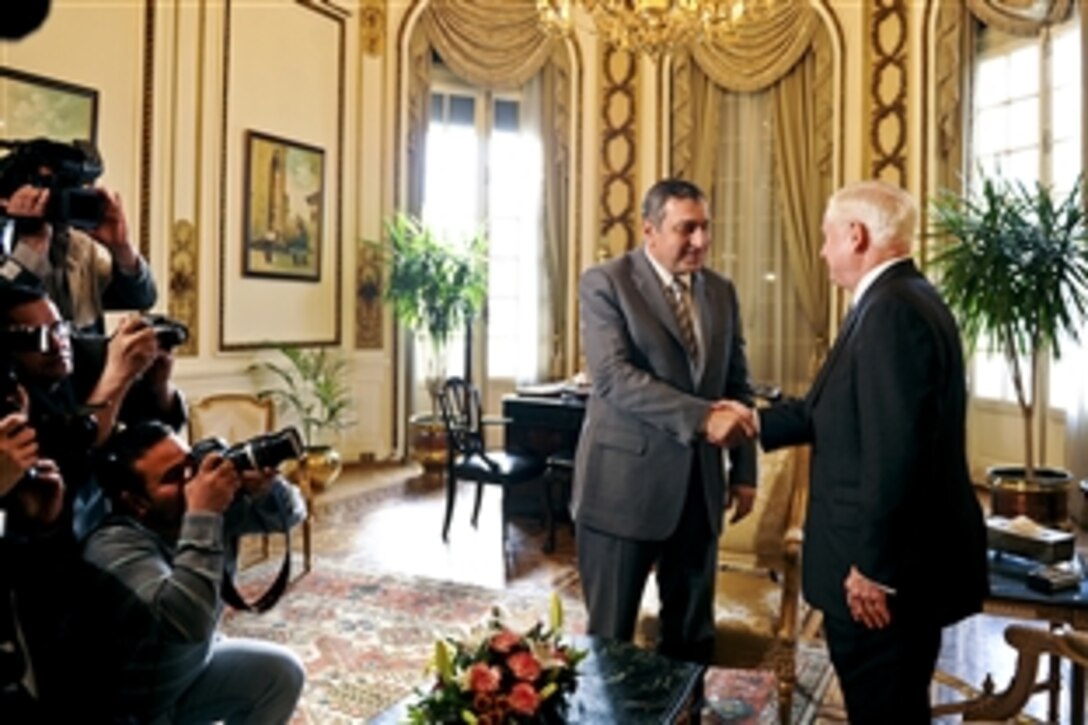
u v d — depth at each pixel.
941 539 1.84
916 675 1.86
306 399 6.78
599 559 2.36
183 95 5.76
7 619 1.28
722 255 7.33
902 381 1.75
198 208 5.89
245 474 1.60
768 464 2.94
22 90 4.80
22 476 1.19
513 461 4.91
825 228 1.98
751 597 2.69
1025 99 6.15
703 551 2.38
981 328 4.53
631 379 2.25
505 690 1.65
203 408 4.41
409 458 7.35
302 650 3.29
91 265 1.84
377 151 7.21
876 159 6.79
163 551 1.66
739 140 7.27
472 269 6.76
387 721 1.73
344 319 7.12
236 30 6.10
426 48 7.27
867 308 1.84
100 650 1.52
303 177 6.70
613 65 7.41
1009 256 4.23
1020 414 6.11
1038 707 2.80
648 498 2.30
